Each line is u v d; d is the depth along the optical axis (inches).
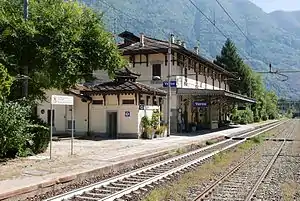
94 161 675.4
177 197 418.3
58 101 692.1
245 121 2854.3
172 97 1600.6
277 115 5113.2
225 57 3277.6
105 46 901.2
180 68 1685.5
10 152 686.5
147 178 553.0
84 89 1279.5
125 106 1252.5
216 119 2284.7
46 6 823.7
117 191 453.1
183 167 667.4
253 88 3444.9
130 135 1242.6
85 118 1309.1
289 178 581.9
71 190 464.8
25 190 432.8
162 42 1818.4
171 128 1603.1
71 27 825.5
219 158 815.7
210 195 435.5
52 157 716.0
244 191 462.9
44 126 769.6
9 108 642.8
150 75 1667.1
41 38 768.3
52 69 788.0
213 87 2297.0
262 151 995.9
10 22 735.1
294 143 1259.8
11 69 738.2
